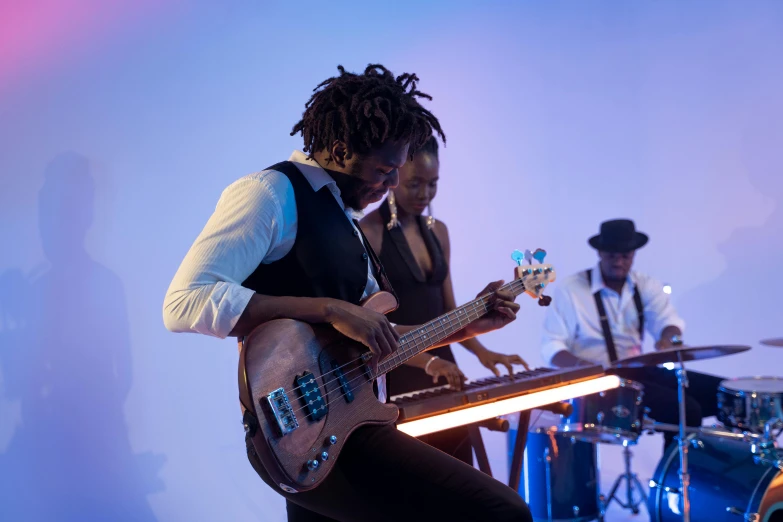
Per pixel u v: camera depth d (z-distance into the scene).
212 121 3.77
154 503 3.55
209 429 3.70
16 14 3.41
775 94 5.07
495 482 1.60
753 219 5.07
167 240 3.63
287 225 1.72
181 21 3.73
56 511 3.35
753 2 5.07
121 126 3.56
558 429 3.63
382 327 1.64
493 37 4.74
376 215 2.94
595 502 3.84
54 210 3.40
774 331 5.07
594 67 4.96
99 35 3.55
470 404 2.20
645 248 5.04
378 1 4.37
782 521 3.52
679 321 4.57
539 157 4.83
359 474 1.64
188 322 1.59
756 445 3.46
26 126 3.39
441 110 4.61
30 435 3.32
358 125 1.75
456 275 4.62
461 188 4.66
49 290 3.38
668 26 5.05
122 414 3.50
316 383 1.63
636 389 3.60
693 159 5.06
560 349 4.43
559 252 4.85
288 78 3.99
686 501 3.48
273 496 3.81
